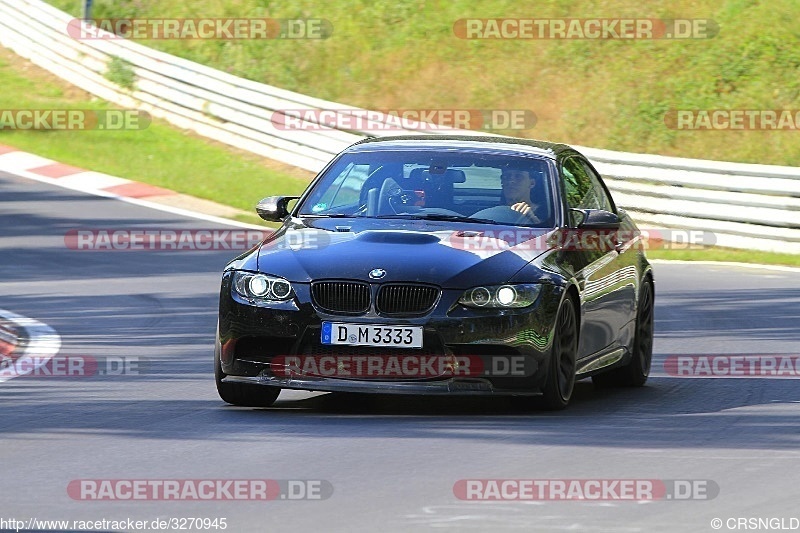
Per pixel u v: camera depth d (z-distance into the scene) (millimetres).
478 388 26188
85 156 79250
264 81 96250
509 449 23328
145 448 23391
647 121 82250
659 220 65188
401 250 26984
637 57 88250
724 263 58250
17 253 55625
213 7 105312
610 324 30312
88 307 44062
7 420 26203
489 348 26078
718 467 22062
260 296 26734
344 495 19891
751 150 78000
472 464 22062
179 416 26672
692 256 60500
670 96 84000
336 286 26406
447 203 29125
